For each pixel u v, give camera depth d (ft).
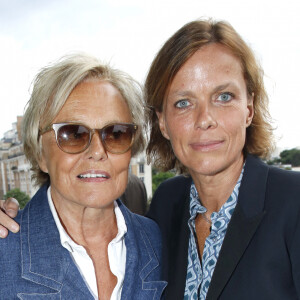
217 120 4.81
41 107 4.82
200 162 5.00
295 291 4.29
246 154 5.79
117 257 5.41
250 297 4.38
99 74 4.92
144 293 5.37
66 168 4.84
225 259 4.64
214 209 5.59
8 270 4.62
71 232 5.33
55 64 4.88
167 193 6.70
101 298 5.08
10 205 5.32
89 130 4.71
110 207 5.48
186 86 4.83
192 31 4.85
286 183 4.85
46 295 4.59
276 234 4.43
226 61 4.80
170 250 5.86
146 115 6.01
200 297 4.95
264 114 5.82
